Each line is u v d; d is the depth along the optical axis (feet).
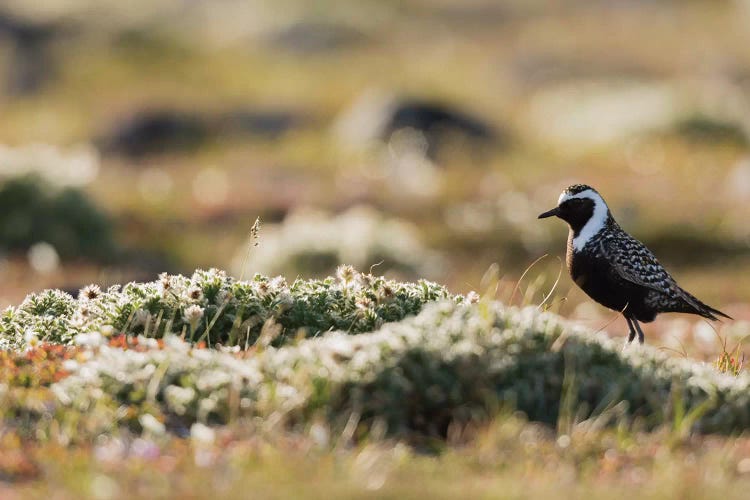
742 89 141.90
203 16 168.25
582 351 24.90
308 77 143.02
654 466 20.80
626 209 75.36
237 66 146.82
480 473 20.49
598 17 179.22
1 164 71.97
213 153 107.76
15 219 69.92
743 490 19.25
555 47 161.48
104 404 23.00
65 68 143.13
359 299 28.86
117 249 71.46
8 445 21.12
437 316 25.77
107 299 29.37
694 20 176.86
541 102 132.46
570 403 23.80
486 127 106.93
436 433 23.45
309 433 22.12
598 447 22.08
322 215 72.33
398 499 17.98
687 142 108.68
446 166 94.99
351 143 105.19
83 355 25.04
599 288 33.94
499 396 23.85
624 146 107.34
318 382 23.22
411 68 149.48
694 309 33.91
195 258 71.31
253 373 23.68
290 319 28.60
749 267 67.67
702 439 23.18
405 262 65.05
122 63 145.28
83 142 113.60
